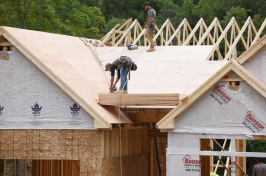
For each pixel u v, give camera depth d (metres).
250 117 59.72
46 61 65.69
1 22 108.06
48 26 110.00
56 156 64.69
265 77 64.12
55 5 113.19
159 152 78.31
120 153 66.94
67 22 117.06
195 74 70.81
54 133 64.81
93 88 67.19
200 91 60.28
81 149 63.91
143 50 77.81
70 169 77.25
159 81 70.25
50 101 65.06
